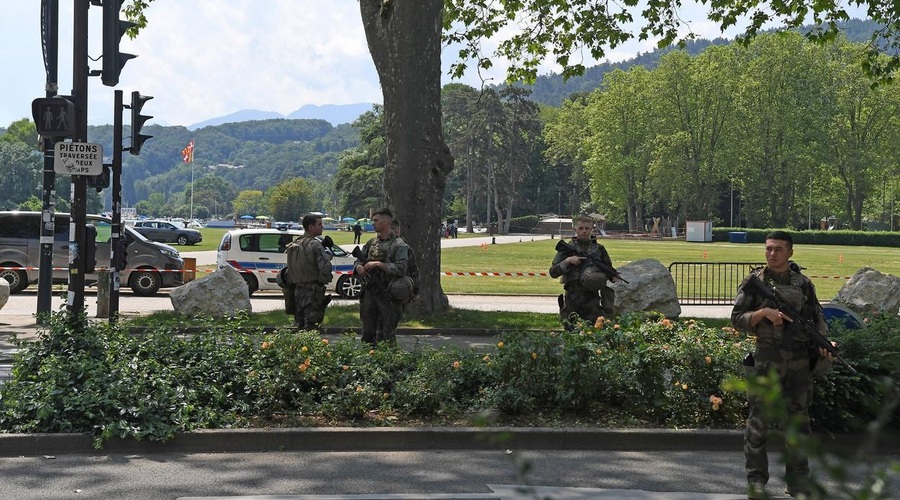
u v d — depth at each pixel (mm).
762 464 6145
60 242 24344
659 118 89438
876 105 84000
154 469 6996
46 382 8031
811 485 2186
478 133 102062
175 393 8109
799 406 6113
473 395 8734
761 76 84500
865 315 10430
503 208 121188
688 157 86875
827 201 100875
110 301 15867
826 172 89312
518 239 85875
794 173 84188
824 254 58906
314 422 8141
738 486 6652
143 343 9375
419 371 8875
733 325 6254
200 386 8453
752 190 90375
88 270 11125
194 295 17766
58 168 10844
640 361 8445
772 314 6008
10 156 155750
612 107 92500
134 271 24672
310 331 9477
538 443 7820
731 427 8203
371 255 10523
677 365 8469
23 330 15859
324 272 11516
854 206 99438
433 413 8445
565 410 8555
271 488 6445
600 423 8258
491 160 103562
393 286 10336
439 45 17562
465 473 6930
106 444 7500
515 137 103125
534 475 6902
